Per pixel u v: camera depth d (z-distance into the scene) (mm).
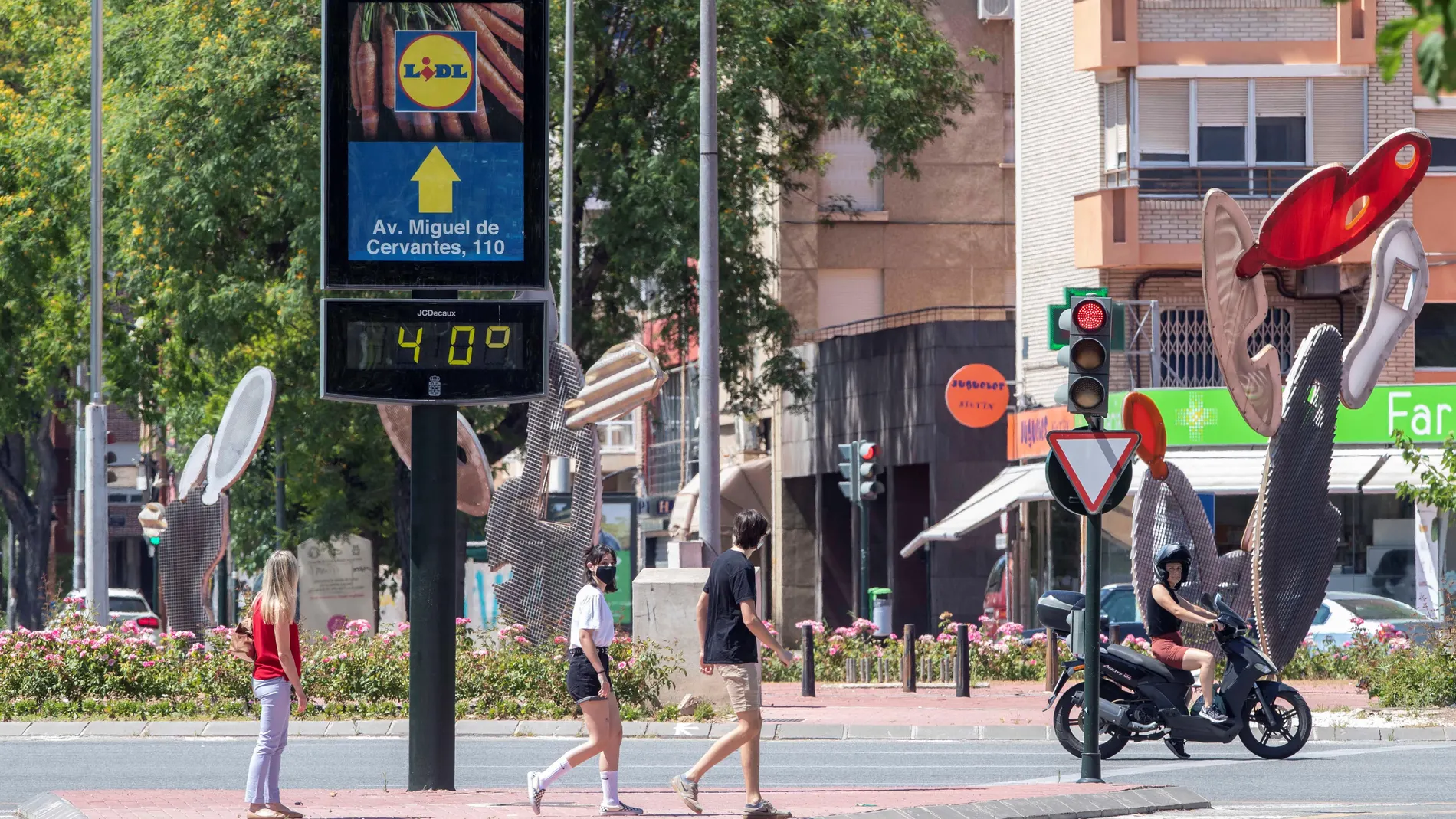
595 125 122688
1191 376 118875
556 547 78438
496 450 129375
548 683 72812
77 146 131625
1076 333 47625
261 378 90562
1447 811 43625
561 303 118625
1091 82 121188
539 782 40531
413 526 45875
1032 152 127438
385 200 44875
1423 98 117438
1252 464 111062
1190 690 56625
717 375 87312
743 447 163375
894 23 127938
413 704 45906
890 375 139625
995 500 119062
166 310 128500
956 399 125438
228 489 90938
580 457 78938
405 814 40125
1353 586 111500
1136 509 75375
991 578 129250
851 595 150500
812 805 42469
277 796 39156
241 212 122438
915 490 142250
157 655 74562
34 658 73250
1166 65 117500
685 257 116625
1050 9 125438
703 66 89062
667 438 184625
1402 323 81312
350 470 138125
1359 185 81125
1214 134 118062
